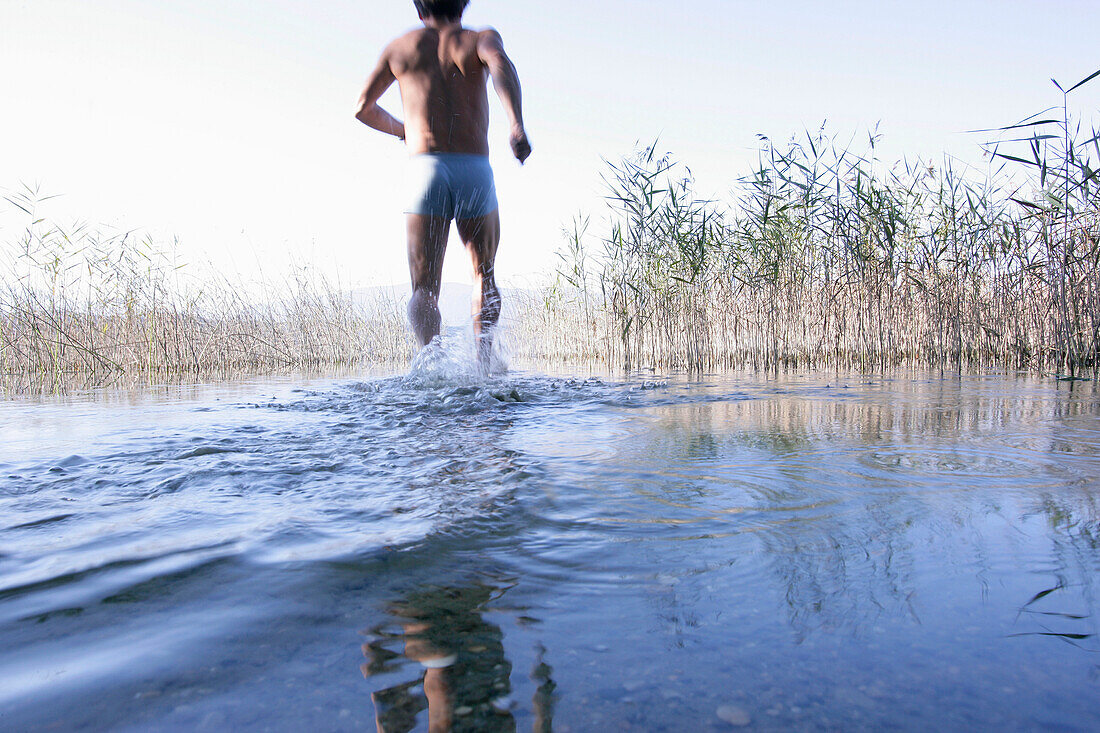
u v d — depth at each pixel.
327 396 2.98
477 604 0.67
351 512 1.00
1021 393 2.71
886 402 2.41
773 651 0.57
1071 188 3.80
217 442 1.67
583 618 0.64
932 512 0.95
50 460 1.44
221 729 0.46
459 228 3.73
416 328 3.62
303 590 0.71
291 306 8.31
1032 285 4.69
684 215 5.59
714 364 5.56
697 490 1.11
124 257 6.40
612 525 0.92
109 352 6.12
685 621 0.63
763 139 5.17
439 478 1.23
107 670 0.54
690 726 0.46
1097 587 0.68
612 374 4.56
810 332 5.58
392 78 3.61
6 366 5.64
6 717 0.47
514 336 8.84
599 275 6.12
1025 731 0.45
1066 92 3.61
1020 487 1.09
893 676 0.52
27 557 0.81
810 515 0.95
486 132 3.64
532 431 1.82
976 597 0.66
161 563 0.78
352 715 0.48
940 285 4.96
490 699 0.50
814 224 5.30
